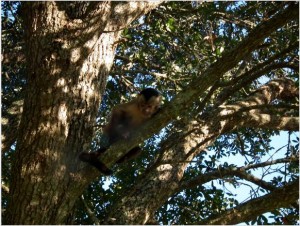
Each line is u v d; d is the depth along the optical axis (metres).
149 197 6.04
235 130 7.92
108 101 9.50
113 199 7.98
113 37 6.66
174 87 9.23
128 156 6.26
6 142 7.12
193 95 4.92
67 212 5.33
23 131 5.47
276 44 7.79
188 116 5.87
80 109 5.78
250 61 9.02
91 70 6.08
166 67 9.19
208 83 4.93
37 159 5.30
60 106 5.55
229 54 4.94
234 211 4.98
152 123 4.93
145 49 9.63
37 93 5.52
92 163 5.16
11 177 5.45
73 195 5.29
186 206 7.89
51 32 5.63
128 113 6.25
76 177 5.26
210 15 8.62
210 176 6.29
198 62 8.88
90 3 5.69
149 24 9.12
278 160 5.91
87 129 5.83
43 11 5.71
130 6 6.83
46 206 5.20
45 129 5.41
